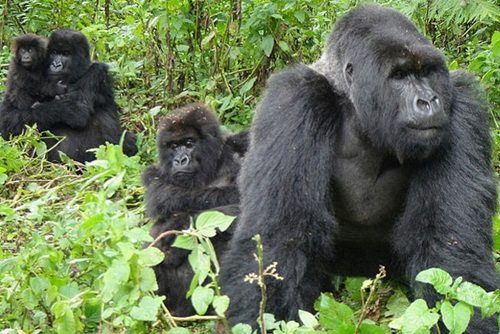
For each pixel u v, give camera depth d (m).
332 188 6.71
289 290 6.07
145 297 5.44
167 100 12.38
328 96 6.54
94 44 15.43
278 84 6.61
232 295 6.12
